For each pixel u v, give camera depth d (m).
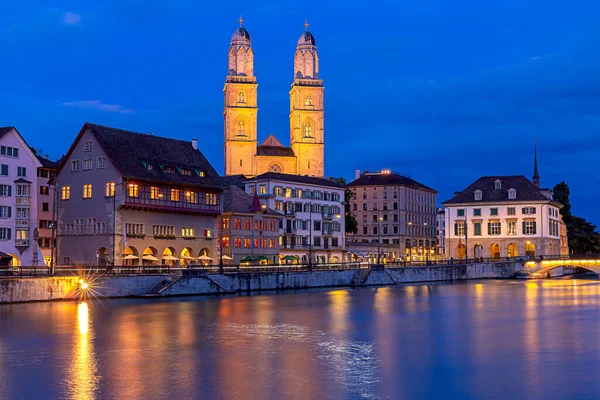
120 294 89.62
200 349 50.97
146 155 114.00
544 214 165.38
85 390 38.44
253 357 47.84
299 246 156.88
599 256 157.25
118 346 52.06
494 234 169.25
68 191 112.44
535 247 165.62
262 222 137.50
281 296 96.81
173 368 44.06
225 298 92.44
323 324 65.19
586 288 116.00
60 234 112.75
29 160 107.38
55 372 42.84
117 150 109.81
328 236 166.00
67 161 112.88
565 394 37.50
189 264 108.50
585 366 44.47
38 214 118.00
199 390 38.47
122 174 105.44
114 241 105.25
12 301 79.19
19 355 48.34
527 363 45.62
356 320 68.50
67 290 84.50
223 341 54.66
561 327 62.69
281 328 62.28
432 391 38.34
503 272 153.75
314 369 43.88
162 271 95.94
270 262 131.75
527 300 91.19
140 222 109.38
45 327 61.44
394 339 56.00
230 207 131.38
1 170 103.56
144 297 90.62
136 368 44.03
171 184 113.88
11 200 104.44
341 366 44.84
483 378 41.28
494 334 58.59
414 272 136.38
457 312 76.06
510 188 169.88
